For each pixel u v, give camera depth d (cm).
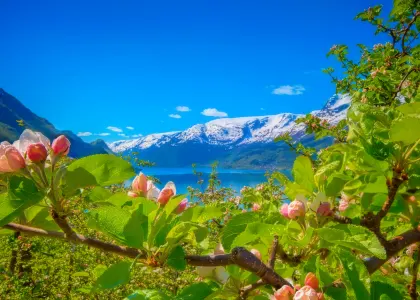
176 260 153
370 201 214
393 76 596
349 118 209
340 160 226
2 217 139
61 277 902
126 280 143
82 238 149
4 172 150
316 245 199
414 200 213
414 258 255
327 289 157
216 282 177
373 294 163
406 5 672
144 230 161
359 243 156
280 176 226
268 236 193
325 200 206
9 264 943
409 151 195
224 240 197
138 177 192
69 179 151
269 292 180
